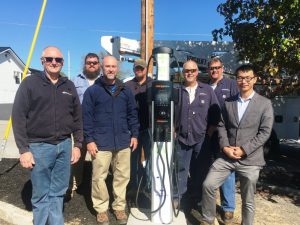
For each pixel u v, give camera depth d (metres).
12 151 10.10
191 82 4.99
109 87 4.63
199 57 10.42
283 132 11.40
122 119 4.70
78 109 4.45
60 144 4.31
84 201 5.41
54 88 4.21
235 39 8.70
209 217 4.55
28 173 6.58
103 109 4.61
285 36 7.77
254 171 4.34
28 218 4.93
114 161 4.82
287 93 9.29
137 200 5.28
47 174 4.31
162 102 4.43
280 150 12.03
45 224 4.52
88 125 4.61
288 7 7.34
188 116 4.98
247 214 4.42
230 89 5.32
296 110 11.34
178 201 4.80
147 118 5.46
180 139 5.04
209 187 4.44
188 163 5.12
